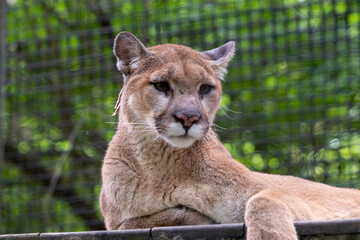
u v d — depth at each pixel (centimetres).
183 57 800
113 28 1567
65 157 1524
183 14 1527
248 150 1490
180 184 751
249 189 728
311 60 1489
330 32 1424
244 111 1509
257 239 612
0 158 1476
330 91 1484
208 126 775
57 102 1614
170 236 638
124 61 818
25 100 1631
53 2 1688
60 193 1619
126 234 647
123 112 802
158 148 755
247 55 1475
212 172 746
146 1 1576
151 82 777
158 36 1530
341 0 1420
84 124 1582
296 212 666
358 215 796
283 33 1449
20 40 1633
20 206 1612
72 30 1667
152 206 754
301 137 1461
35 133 1644
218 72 850
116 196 773
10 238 673
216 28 1495
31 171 1650
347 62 1470
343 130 1444
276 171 1448
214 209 739
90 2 1662
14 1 1723
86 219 1586
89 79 1560
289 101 1502
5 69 1511
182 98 764
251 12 1475
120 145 791
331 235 607
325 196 820
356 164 1419
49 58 1614
